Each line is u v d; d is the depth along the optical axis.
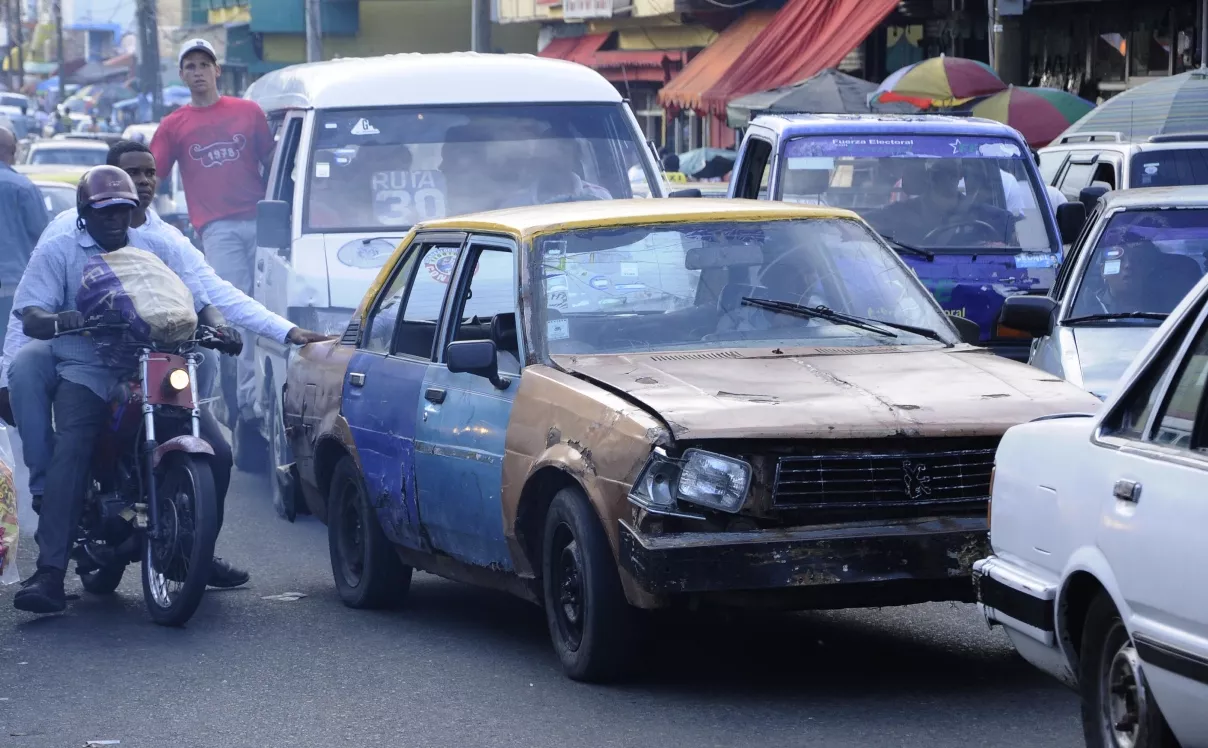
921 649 7.41
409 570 8.57
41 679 7.26
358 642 7.86
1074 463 5.18
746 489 6.24
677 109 33.88
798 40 28.83
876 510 6.34
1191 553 4.46
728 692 6.71
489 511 7.32
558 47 42.72
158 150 13.67
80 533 8.69
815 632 7.77
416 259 8.59
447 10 52.50
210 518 8.07
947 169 12.61
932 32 28.38
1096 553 4.96
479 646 7.71
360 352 8.80
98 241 8.49
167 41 77.06
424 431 7.85
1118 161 14.45
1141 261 9.55
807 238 7.83
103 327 8.29
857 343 7.42
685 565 6.14
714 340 7.36
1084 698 5.17
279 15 53.81
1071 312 9.39
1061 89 24.95
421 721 6.45
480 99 12.34
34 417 8.52
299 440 9.29
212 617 8.48
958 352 7.39
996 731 6.09
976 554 6.27
